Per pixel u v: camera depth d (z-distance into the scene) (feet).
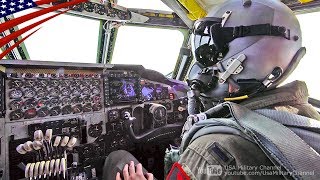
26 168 8.48
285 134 2.03
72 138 9.62
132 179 4.56
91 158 11.18
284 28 2.70
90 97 11.21
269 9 2.74
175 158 4.06
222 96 3.01
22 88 9.46
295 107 2.58
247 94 2.70
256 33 2.64
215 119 2.44
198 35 3.15
